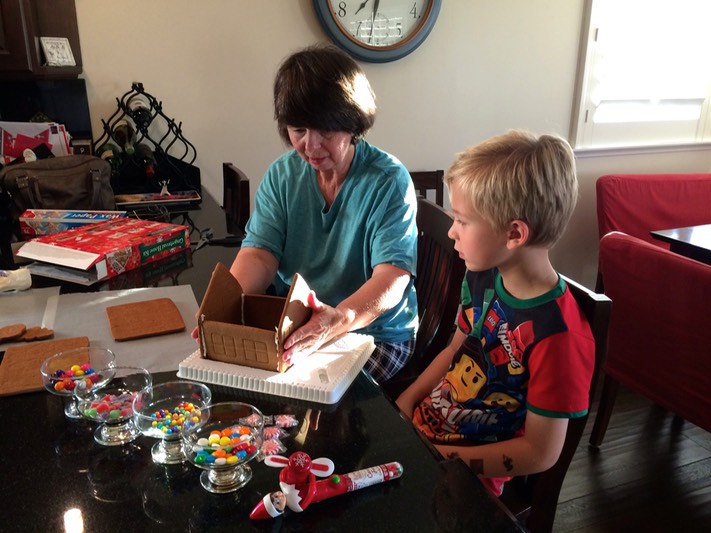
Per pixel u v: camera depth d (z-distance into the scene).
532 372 0.91
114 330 1.00
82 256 1.28
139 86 2.07
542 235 0.89
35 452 0.70
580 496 1.74
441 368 1.18
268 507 0.59
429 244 1.47
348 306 1.03
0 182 1.69
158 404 0.78
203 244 1.56
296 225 1.34
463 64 2.60
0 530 0.58
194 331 0.94
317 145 1.14
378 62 2.43
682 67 3.01
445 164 2.74
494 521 0.59
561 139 0.91
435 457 0.69
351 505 0.61
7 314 1.09
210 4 2.15
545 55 2.74
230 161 2.38
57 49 1.89
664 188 2.69
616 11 2.76
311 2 2.28
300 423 0.77
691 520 1.65
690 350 1.53
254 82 2.30
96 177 1.75
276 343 0.84
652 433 2.05
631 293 1.68
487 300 1.01
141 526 0.58
